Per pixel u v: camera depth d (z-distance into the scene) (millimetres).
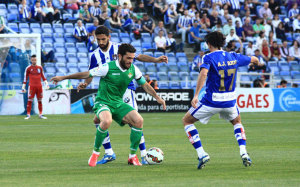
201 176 18000
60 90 60125
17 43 58188
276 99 67750
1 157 23469
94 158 20750
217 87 19812
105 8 75750
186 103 64438
